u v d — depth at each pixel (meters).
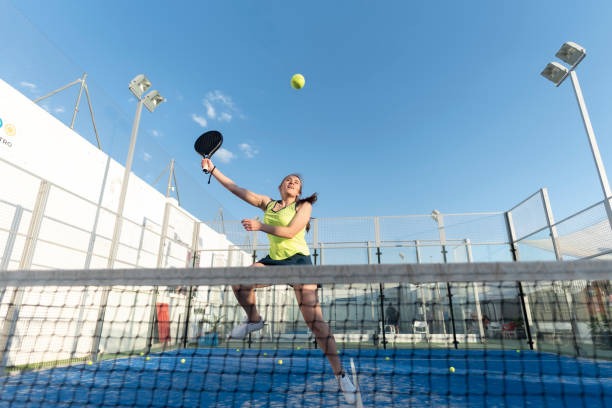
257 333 8.25
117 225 6.83
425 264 2.00
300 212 2.56
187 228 10.86
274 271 2.09
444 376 4.52
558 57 7.88
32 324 5.18
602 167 7.02
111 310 6.95
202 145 3.08
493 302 8.62
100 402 3.00
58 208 6.39
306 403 2.97
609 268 1.89
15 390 3.18
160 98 7.97
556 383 4.12
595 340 6.30
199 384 3.93
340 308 7.91
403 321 8.42
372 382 4.04
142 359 5.95
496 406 3.00
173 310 8.81
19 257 5.53
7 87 5.59
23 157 5.78
